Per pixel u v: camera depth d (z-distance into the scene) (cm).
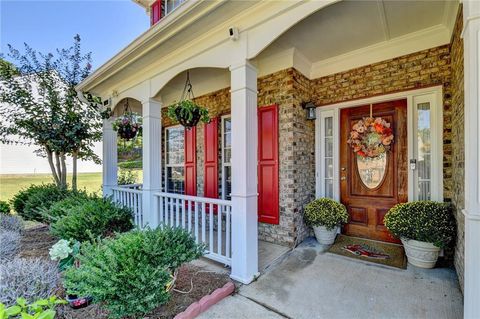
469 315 146
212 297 213
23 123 532
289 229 351
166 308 202
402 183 330
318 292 229
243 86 258
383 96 334
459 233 235
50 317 106
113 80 440
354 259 297
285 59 353
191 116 329
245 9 245
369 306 206
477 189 145
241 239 254
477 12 144
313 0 213
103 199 406
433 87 298
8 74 533
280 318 194
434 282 239
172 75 344
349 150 372
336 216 340
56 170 605
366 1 236
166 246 216
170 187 600
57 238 379
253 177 265
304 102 379
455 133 256
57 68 575
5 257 285
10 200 557
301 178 370
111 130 522
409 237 273
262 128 382
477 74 144
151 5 536
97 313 195
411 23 278
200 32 285
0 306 105
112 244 209
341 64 368
